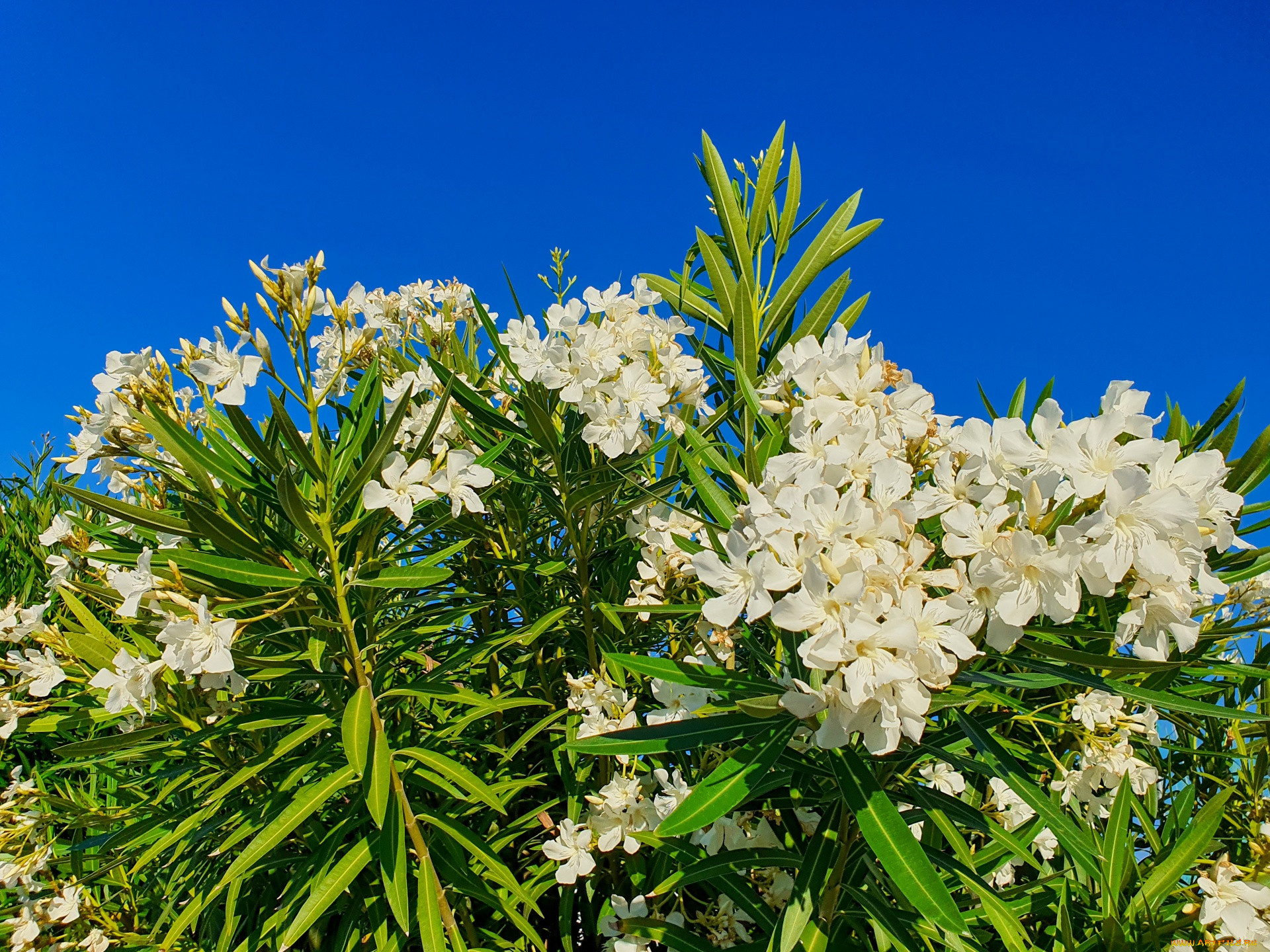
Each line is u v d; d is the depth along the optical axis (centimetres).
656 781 67
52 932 70
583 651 75
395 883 55
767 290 73
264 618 62
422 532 61
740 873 62
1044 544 44
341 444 64
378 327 61
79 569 73
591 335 67
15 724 66
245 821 59
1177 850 59
